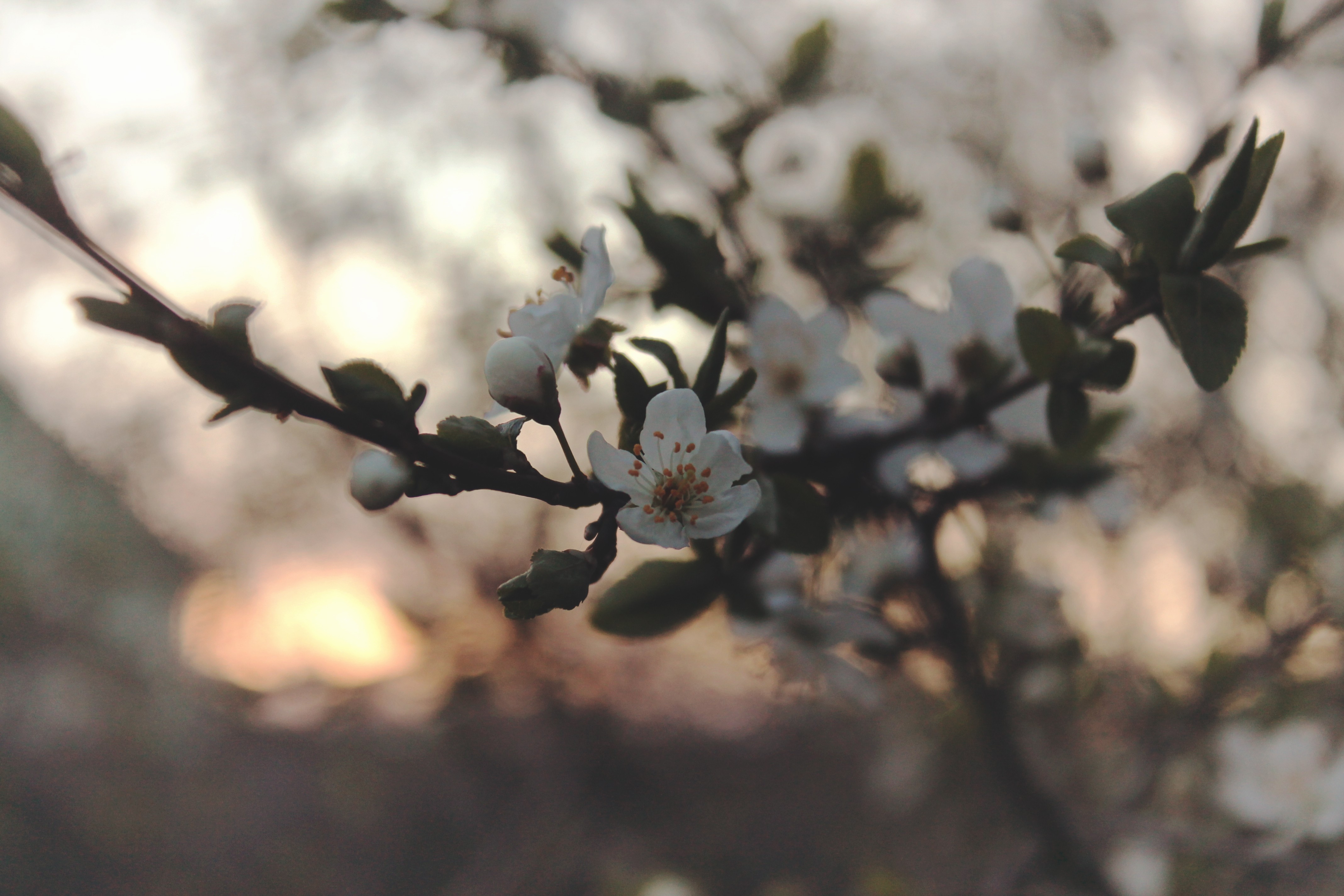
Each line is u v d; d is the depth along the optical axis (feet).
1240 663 1.66
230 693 3.42
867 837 2.63
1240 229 0.93
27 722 3.88
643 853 2.70
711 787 2.82
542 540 2.41
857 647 1.23
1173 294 0.92
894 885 1.80
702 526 0.89
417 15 1.20
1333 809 1.38
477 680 2.46
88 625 3.97
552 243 1.15
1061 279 1.08
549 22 1.22
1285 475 1.96
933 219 1.68
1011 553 1.45
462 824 3.15
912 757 1.92
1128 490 1.18
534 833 2.74
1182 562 1.94
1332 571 1.66
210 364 0.84
